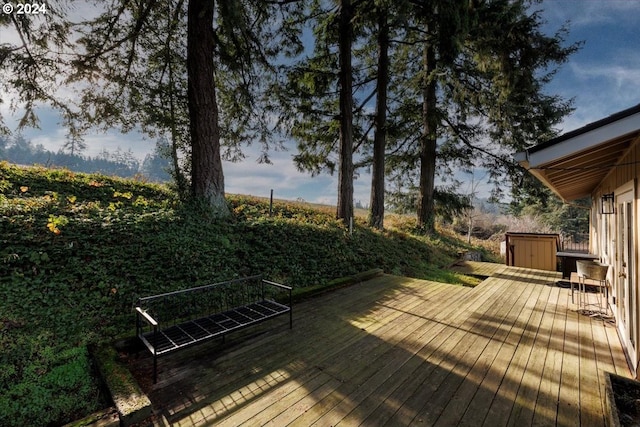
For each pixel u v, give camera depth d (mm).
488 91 10156
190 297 4203
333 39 9773
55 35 6008
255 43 7664
